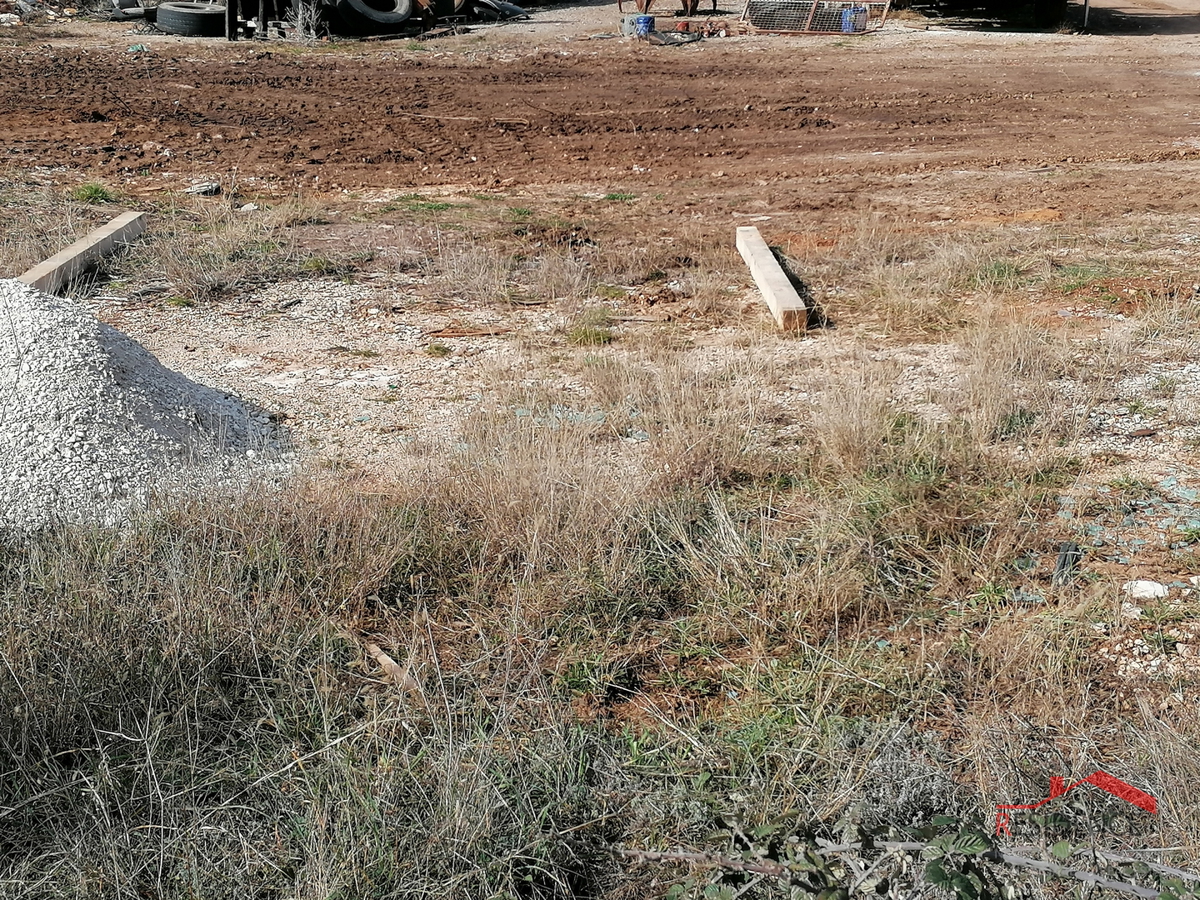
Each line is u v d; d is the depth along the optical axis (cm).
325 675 376
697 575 441
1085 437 565
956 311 761
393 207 1059
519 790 332
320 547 453
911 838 276
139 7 2272
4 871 307
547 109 1551
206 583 416
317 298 800
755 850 279
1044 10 2359
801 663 396
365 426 585
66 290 798
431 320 760
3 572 432
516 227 990
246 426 574
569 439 538
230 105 1530
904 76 1809
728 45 2106
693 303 790
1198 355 666
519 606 418
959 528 479
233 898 300
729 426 555
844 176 1197
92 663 370
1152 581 439
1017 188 1123
